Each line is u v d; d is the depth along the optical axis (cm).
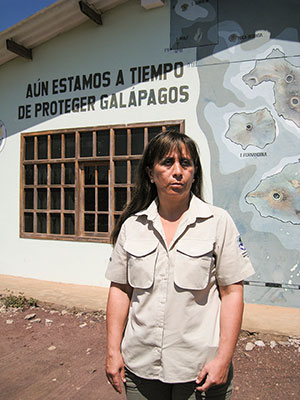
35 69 659
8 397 289
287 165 493
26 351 373
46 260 643
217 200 525
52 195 648
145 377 160
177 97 550
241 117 514
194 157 171
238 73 516
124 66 586
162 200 170
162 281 159
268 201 501
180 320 156
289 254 492
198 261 155
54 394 294
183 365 154
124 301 177
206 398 156
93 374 325
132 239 170
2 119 692
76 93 622
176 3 551
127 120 582
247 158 511
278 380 312
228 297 162
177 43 551
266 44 502
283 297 493
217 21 527
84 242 611
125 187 582
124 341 168
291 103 491
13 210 678
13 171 680
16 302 511
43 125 651
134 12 579
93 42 609
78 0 555
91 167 621
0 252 688
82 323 448
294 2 488
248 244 510
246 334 402
